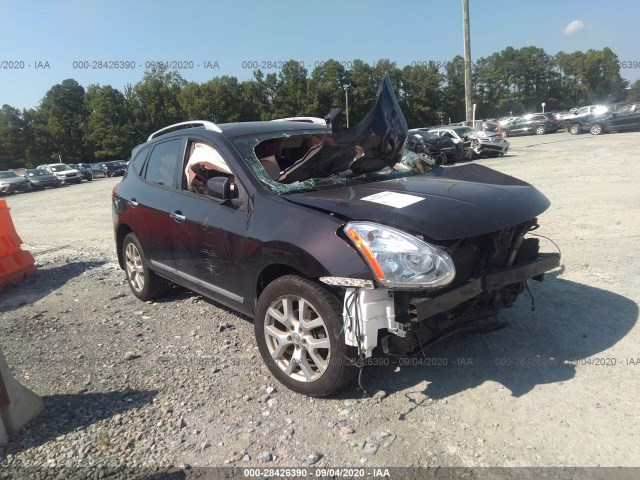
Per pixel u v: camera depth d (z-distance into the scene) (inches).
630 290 183.2
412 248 108.4
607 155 679.1
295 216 127.0
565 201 361.4
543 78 4001.0
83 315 204.8
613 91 4163.4
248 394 132.9
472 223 116.0
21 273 262.8
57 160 2938.0
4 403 119.3
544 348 144.8
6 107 2881.4
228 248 145.2
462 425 113.4
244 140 159.8
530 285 194.7
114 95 2792.8
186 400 132.1
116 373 150.3
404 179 153.4
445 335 128.0
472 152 829.8
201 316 191.9
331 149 140.3
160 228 179.8
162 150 192.7
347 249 114.0
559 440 106.2
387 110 151.1
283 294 128.2
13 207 762.8
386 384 132.9
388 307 113.6
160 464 107.3
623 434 106.5
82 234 416.5
